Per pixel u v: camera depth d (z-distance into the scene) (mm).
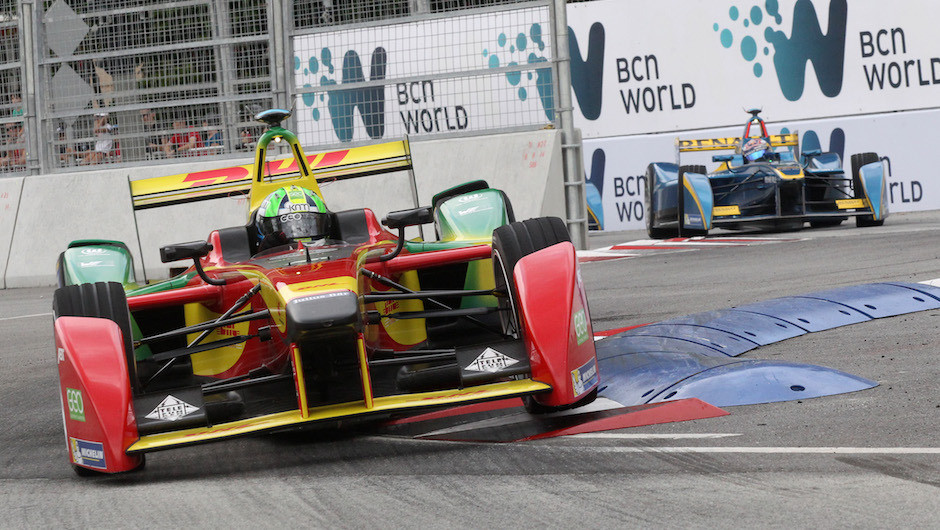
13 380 14227
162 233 26172
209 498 7414
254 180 11828
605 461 7484
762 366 9703
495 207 12289
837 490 6398
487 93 24516
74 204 26906
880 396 8953
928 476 6598
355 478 7645
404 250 11133
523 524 6145
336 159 13312
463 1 24641
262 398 10836
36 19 27062
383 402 8328
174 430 8609
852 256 19953
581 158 24672
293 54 25094
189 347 9867
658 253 24141
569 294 8812
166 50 25891
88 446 8375
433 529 6180
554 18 23906
